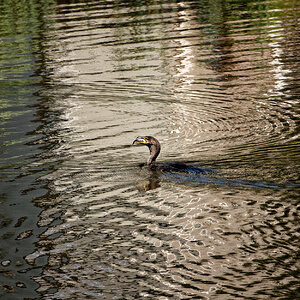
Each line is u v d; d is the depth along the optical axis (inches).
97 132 655.1
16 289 325.7
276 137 583.5
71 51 1066.7
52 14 1406.3
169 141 605.6
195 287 314.8
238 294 305.7
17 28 1279.5
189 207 418.3
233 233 373.7
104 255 358.3
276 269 328.2
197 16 1321.4
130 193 455.5
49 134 655.1
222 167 499.8
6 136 656.4
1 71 973.8
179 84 840.3
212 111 709.3
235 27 1198.9
